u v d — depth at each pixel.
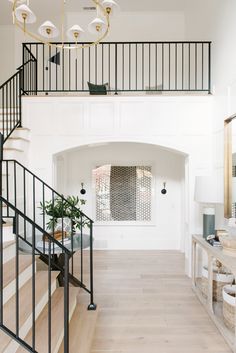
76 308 3.22
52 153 4.71
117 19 6.94
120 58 6.91
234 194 3.45
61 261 3.53
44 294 2.61
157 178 6.40
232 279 3.37
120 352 2.55
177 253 5.98
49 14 6.84
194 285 3.91
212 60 4.58
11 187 4.25
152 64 6.87
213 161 4.53
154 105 4.68
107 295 3.77
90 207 6.46
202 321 3.10
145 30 6.92
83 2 6.44
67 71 7.07
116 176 6.49
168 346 2.64
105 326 2.99
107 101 4.70
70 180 6.48
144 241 6.39
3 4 6.33
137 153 6.43
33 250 1.90
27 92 5.09
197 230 4.62
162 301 3.60
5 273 2.57
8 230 3.10
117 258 5.60
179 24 6.89
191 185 4.65
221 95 4.11
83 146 4.84
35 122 4.71
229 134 3.66
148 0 6.44
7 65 7.18
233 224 3.43
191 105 4.64
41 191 4.69
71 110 4.72
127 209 6.47
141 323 3.06
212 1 4.55
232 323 2.70
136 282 4.26
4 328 1.85
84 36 6.90
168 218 6.39
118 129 4.68
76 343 2.45
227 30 3.82
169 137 4.66
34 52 7.17
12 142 4.38
